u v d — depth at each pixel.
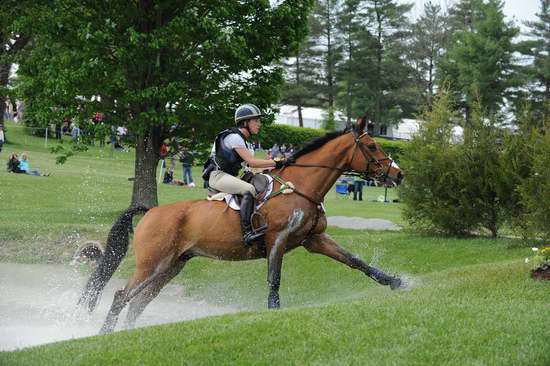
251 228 6.96
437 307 6.02
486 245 11.17
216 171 7.29
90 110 15.38
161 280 7.65
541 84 55.56
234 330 5.55
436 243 11.74
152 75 15.02
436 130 12.55
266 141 16.70
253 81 16.08
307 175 7.16
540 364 4.65
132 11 14.63
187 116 15.14
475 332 5.25
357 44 61.03
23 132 36.47
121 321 8.70
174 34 14.18
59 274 11.46
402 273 10.20
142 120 14.62
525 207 10.98
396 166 7.32
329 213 19.72
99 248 8.38
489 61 50.72
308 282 10.52
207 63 14.75
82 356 5.18
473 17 57.91
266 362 4.90
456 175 11.83
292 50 16.16
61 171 25.75
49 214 16.30
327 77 65.12
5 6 15.27
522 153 11.27
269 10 14.53
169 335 5.55
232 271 11.31
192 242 7.25
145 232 7.23
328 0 61.62
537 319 5.56
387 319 5.67
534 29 58.97
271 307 6.82
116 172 27.92
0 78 25.17
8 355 5.35
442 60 56.44
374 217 18.77
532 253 9.98
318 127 64.62
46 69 14.32
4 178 21.92
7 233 13.44
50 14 14.25
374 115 61.03
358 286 9.94
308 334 5.38
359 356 4.89
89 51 14.35
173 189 23.50
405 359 4.80
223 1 14.12
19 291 10.26
